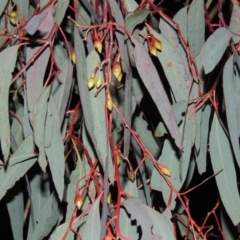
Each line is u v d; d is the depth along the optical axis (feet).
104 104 3.55
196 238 3.76
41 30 3.57
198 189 5.15
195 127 3.70
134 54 3.51
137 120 3.93
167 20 3.75
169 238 3.49
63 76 3.68
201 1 3.79
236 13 3.79
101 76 3.56
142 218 3.47
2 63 3.53
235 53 3.65
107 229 3.45
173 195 3.69
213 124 3.77
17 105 3.90
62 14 3.52
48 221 3.75
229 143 3.76
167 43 3.66
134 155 3.96
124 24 3.51
